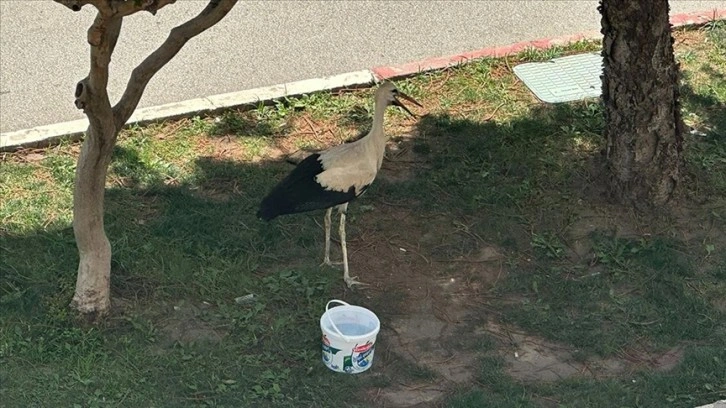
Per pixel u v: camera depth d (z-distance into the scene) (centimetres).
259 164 812
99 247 686
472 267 743
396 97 725
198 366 676
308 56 918
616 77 758
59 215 764
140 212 769
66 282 712
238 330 698
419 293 727
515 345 698
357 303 718
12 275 718
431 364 686
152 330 694
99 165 667
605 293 727
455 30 950
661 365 688
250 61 910
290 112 856
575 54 921
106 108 647
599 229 766
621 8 739
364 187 718
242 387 667
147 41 929
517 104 868
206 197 784
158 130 834
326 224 731
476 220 773
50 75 894
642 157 768
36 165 803
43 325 690
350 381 673
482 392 669
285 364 680
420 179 802
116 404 654
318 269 736
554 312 717
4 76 889
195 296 716
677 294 725
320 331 699
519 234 764
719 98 873
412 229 767
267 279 727
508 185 797
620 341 700
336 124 849
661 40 747
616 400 666
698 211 778
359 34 943
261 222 764
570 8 977
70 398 655
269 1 974
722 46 930
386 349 693
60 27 943
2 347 678
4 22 943
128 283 719
